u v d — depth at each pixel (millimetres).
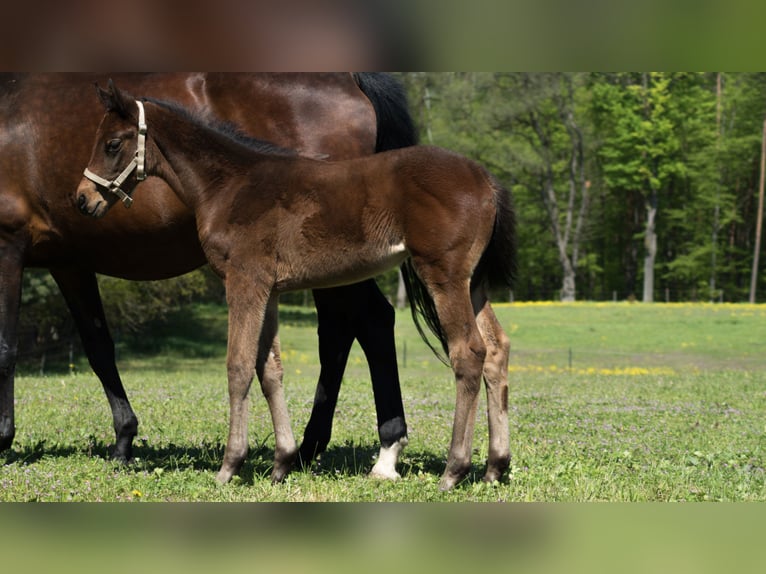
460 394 6234
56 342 27656
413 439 9055
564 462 7578
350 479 6867
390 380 7289
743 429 10352
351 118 7617
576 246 59781
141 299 26906
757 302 63062
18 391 13500
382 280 54781
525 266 65188
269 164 6582
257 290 6465
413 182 6207
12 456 7703
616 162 59281
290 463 6680
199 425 9820
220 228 6547
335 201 6359
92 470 7059
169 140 6668
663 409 12633
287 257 6465
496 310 46031
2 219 7488
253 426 9750
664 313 43688
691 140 59781
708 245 60312
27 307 23062
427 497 6188
